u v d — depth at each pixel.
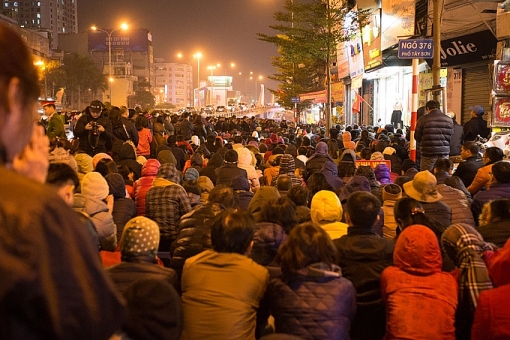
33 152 1.75
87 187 5.92
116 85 123.94
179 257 5.54
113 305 1.50
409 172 9.86
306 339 3.86
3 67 1.48
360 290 4.60
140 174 11.05
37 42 107.44
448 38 18.47
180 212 7.23
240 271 4.10
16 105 1.52
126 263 4.06
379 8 25.02
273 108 90.62
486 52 16.97
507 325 3.51
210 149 16.12
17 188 1.42
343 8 25.84
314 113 54.59
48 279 1.35
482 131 13.53
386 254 4.66
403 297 4.08
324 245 3.96
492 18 16.50
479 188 8.37
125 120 13.73
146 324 3.08
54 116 13.28
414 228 4.26
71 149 10.52
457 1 18.03
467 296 4.25
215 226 4.27
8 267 1.30
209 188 8.89
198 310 4.01
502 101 13.11
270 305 4.09
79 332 1.39
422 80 20.48
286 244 4.00
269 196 6.81
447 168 8.71
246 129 33.41
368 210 4.74
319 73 45.19
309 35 24.86
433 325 3.96
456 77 19.50
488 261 4.30
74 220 1.48
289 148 14.09
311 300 3.89
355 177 7.71
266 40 26.02
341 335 3.89
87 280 1.43
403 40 12.45
